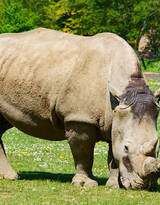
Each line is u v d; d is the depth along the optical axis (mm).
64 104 14656
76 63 14727
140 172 12562
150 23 84562
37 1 103562
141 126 13008
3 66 16078
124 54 14273
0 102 16156
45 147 25375
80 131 14477
